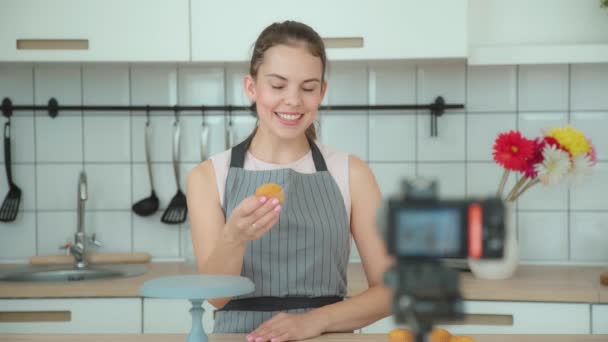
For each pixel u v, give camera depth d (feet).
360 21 6.91
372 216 4.73
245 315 4.47
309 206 4.63
